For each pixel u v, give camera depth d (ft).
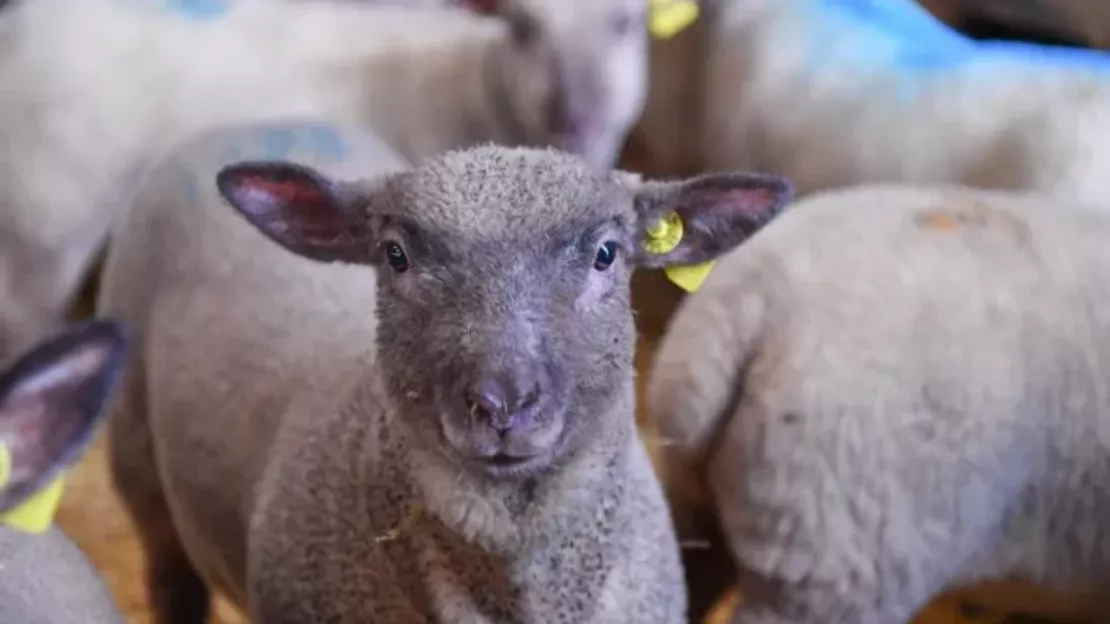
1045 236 4.79
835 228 4.87
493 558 3.98
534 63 7.18
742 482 4.74
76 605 4.39
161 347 4.96
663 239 4.26
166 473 4.91
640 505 4.19
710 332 4.79
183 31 7.05
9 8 7.52
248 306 4.84
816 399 4.62
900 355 4.61
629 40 7.49
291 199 4.30
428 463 3.93
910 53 6.97
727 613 5.63
